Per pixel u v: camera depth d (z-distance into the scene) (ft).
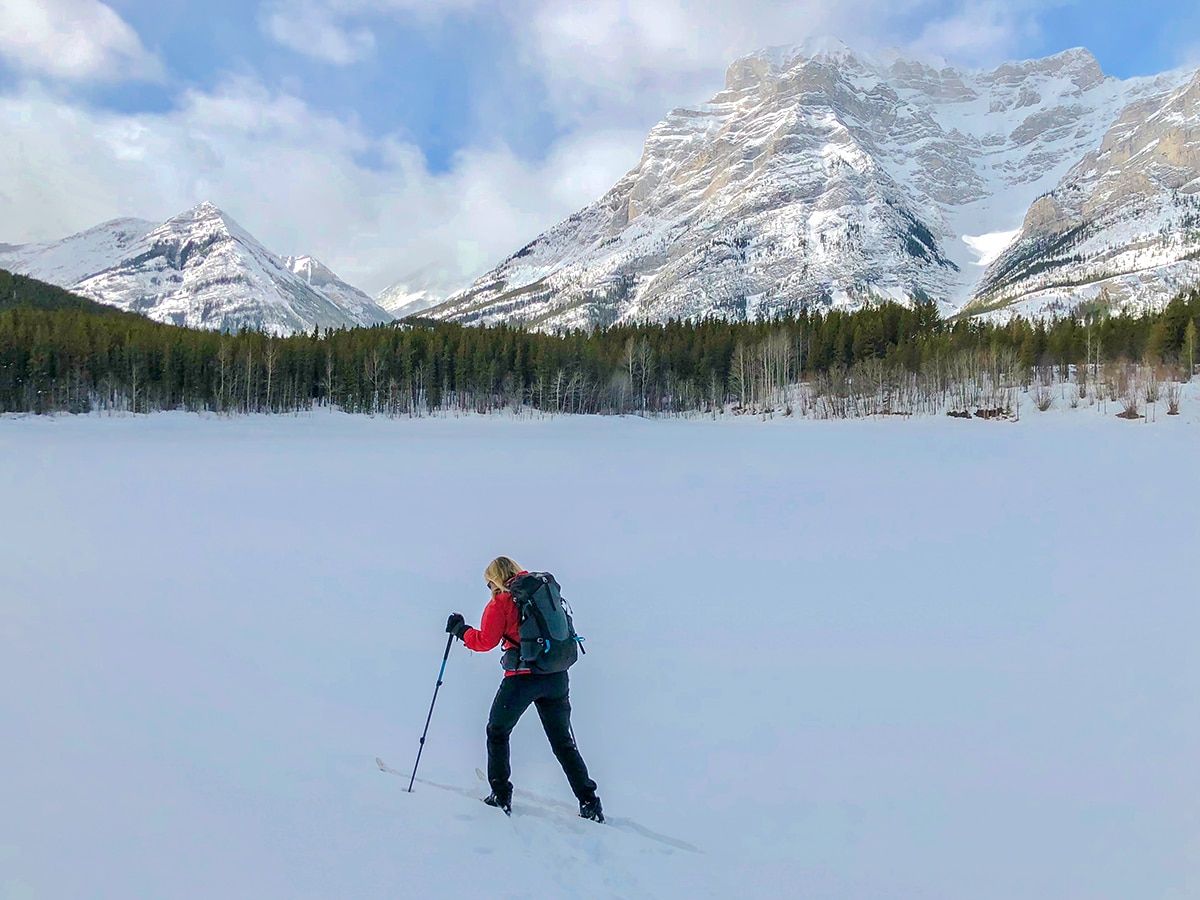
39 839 14.29
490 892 14.14
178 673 27.71
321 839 15.46
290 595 43.27
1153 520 76.84
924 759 23.38
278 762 19.66
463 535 67.10
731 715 26.91
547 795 20.33
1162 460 143.84
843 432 244.01
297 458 148.87
